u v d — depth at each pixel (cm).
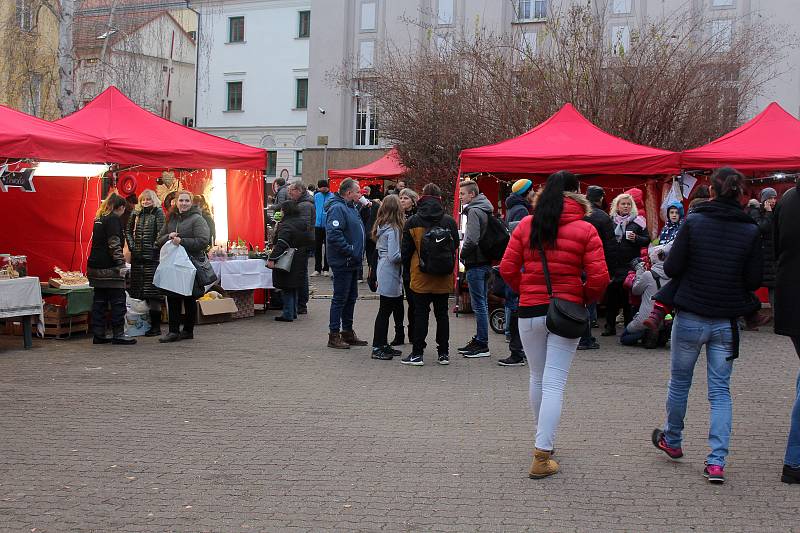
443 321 980
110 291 1105
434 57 2288
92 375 902
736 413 757
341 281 1081
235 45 4716
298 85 4622
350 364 984
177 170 1430
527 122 1914
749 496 540
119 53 2623
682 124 1847
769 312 1348
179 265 1107
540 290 581
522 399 809
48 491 546
